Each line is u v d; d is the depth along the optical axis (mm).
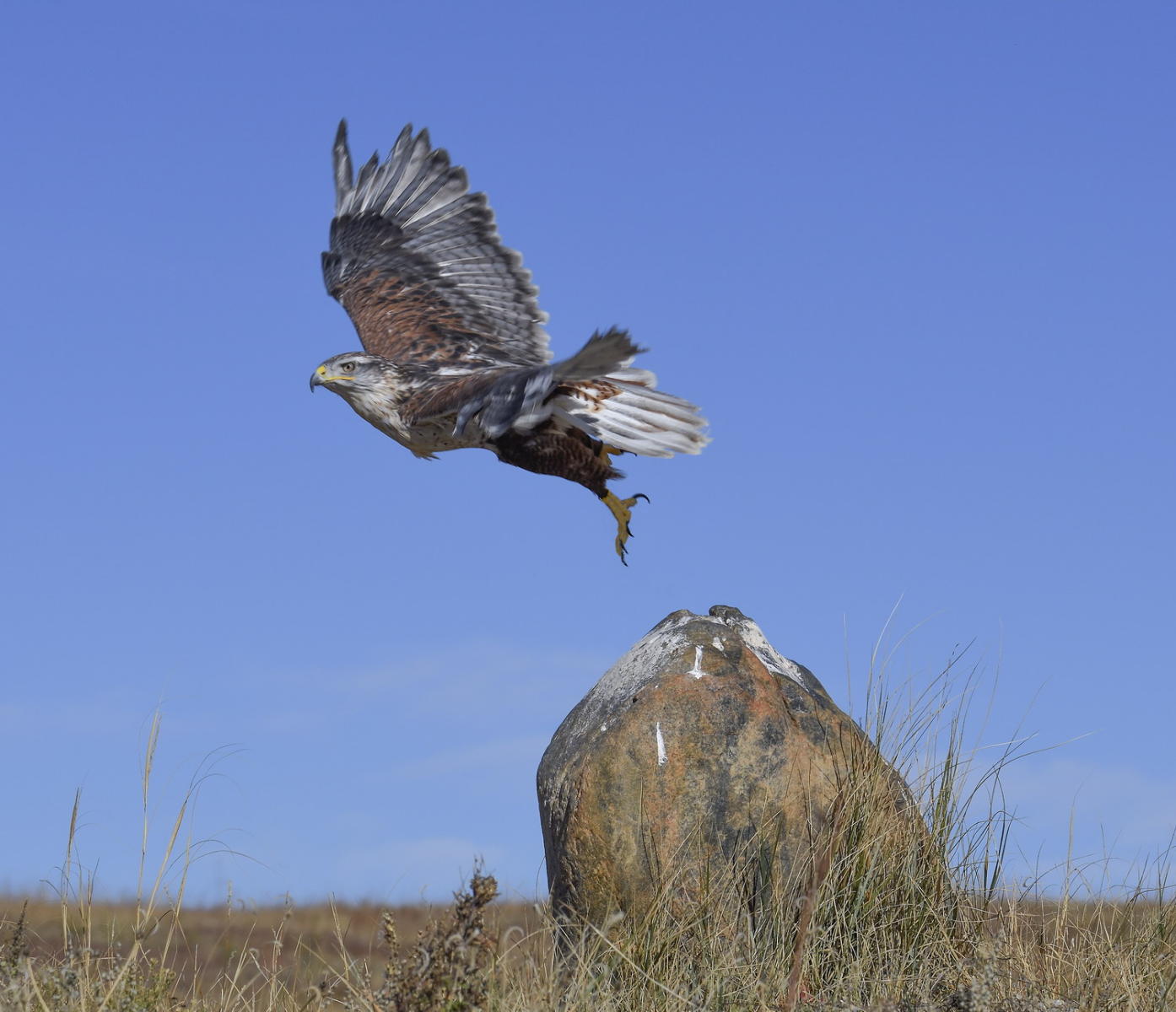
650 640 5820
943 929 4945
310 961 5141
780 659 5859
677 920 5016
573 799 5336
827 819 5172
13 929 4586
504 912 5059
